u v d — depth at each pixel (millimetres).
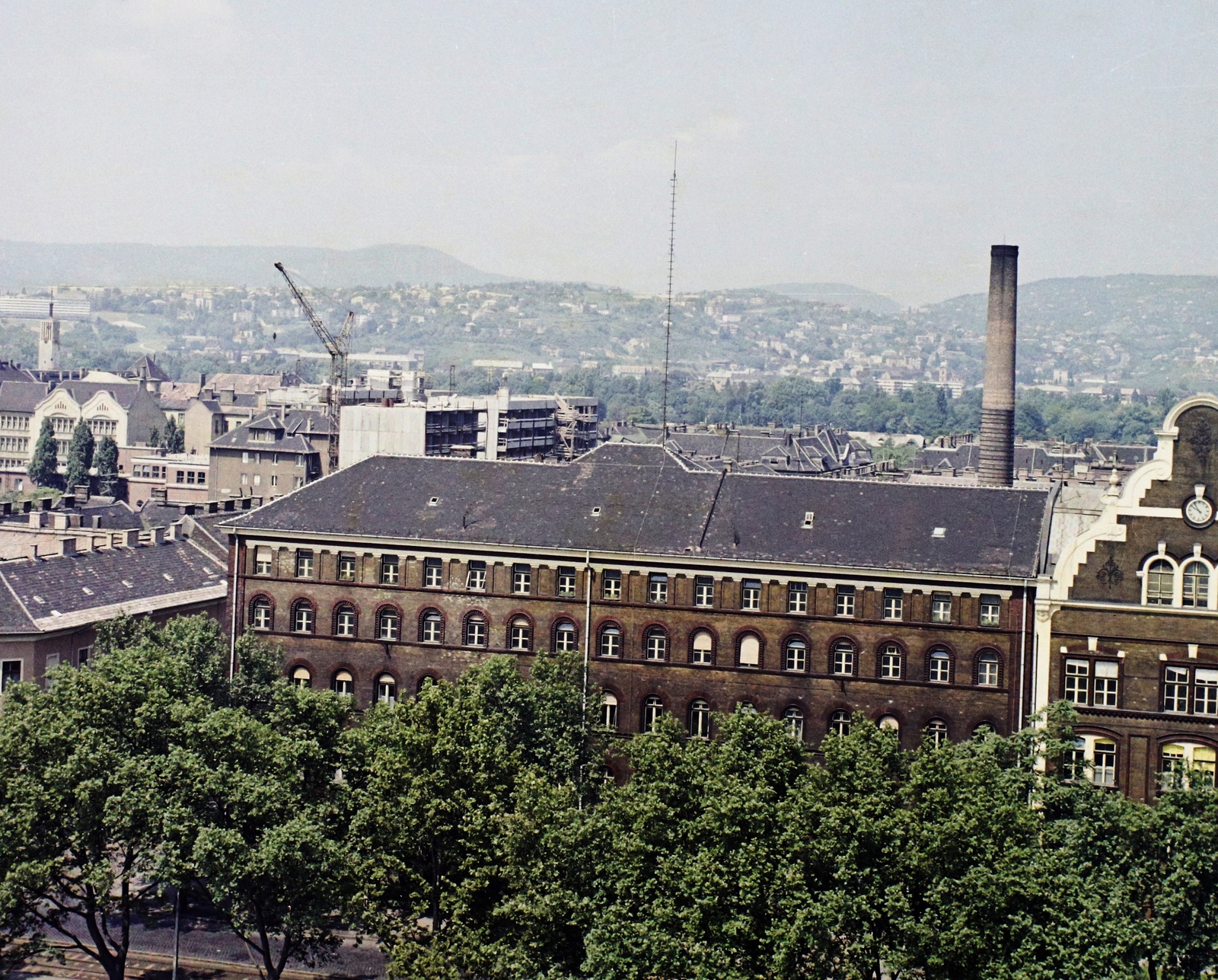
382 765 93250
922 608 125625
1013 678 123312
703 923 83250
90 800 93438
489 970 87250
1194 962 85562
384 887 91938
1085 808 91188
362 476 143500
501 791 94188
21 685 103500
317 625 138500
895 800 87312
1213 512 117125
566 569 133250
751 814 84625
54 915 97062
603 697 131000
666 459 177625
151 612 147250
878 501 132375
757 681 129125
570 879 88500
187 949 108500
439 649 136000
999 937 80375
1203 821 86688
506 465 142750
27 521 192625
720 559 129375
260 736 96938
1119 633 119562
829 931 81938
